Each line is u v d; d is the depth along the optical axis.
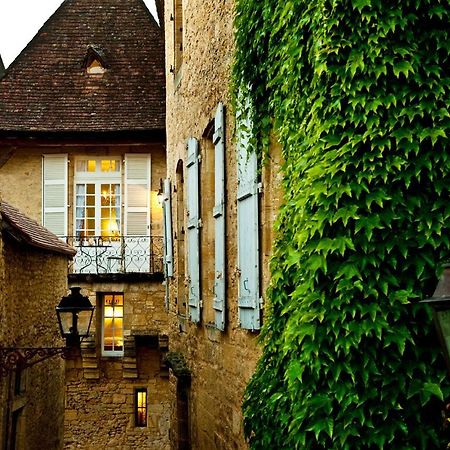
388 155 3.97
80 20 19.98
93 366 17.14
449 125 3.95
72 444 17.25
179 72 11.82
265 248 6.13
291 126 4.87
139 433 17.31
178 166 12.02
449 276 3.00
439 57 4.08
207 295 9.20
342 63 4.12
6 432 9.14
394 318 3.87
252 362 6.64
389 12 4.04
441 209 3.94
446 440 3.86
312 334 3.98
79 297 8.59
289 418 4.54
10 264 9.21
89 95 18.38
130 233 17.92
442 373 3.89
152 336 16.83
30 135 17.61
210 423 8.88
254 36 5.87
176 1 12.42
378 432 3.87
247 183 6.54
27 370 10.44
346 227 3.97
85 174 18.09
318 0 4.24
